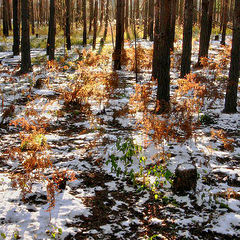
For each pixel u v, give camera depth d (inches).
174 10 717.3
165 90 315.6
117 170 181.9
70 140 245.4
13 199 148.4
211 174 186.4
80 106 347.3
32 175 173.2
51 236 123.0
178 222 135.9
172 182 170.6
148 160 205.2
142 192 164.7
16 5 741.3
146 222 136.5
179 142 233.3
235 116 317.1
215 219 138.4
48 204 146.8
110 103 368.5
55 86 437.4
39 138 194.7
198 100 317.7
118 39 607.8
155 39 458.9
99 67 612.7
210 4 578.6
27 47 511.8
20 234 122.5
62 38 1069.8
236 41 309.9
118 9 596.1
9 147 218.1
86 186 171.2
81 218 138.1
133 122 296.2
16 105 335.0
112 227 132.0
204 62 516.4
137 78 516.7
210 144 238.1
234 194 158.4
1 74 510.6
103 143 232.8
